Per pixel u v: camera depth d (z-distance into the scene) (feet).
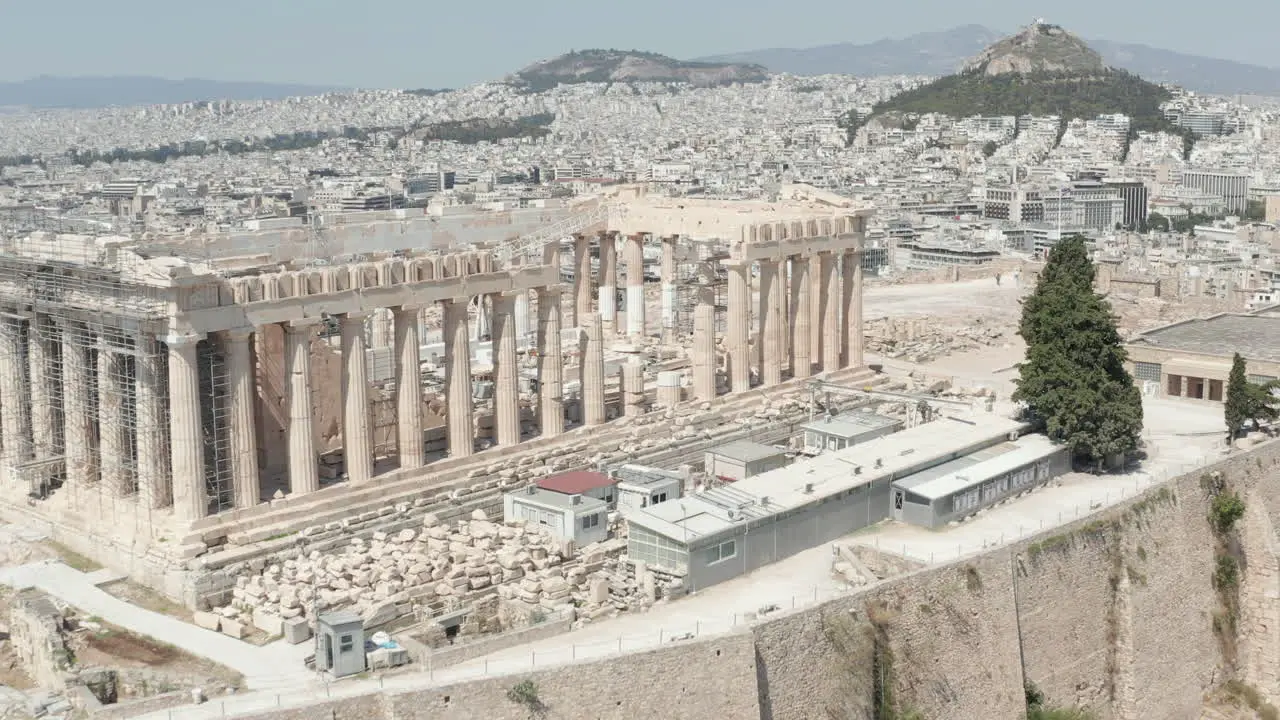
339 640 295.28
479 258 412.36
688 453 449.89
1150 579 414.00
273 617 323.57
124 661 307.99
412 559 347.15
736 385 492.13
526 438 437.58
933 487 402.11
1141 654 408.26
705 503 373.81
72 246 375.66
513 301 422.41
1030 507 415.85
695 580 350.23
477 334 552.82
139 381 358.84
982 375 605.73
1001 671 363.97
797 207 544.21
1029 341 465.06
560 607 332.60
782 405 492.95
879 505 402.52
